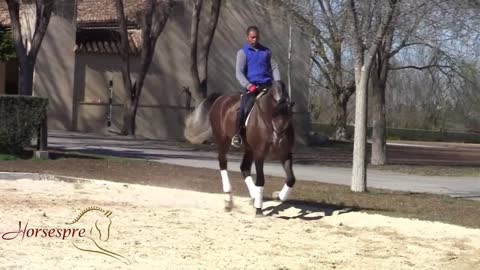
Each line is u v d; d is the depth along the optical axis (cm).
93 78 4034
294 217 1389
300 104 4425
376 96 2964
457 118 6962
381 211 1467
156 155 2703
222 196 1591
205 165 2377
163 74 4119
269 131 1302
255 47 1372
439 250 1122
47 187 1647
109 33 4056
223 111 1459
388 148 5025
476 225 1345
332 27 1716
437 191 2025
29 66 2633
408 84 5625
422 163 3369
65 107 3916
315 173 2395
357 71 1753
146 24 3584
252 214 1406
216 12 3431
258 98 1330
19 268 871
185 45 4134
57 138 3306
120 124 4050
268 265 961
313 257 1027
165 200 1527
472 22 1750
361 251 1086
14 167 1927
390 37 1783
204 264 947
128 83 3706
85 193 1570
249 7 4172
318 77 6297
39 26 2642
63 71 3900
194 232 1167
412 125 7131
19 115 2141
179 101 4131
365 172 1808
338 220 1366
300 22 1820
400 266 998
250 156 1469
